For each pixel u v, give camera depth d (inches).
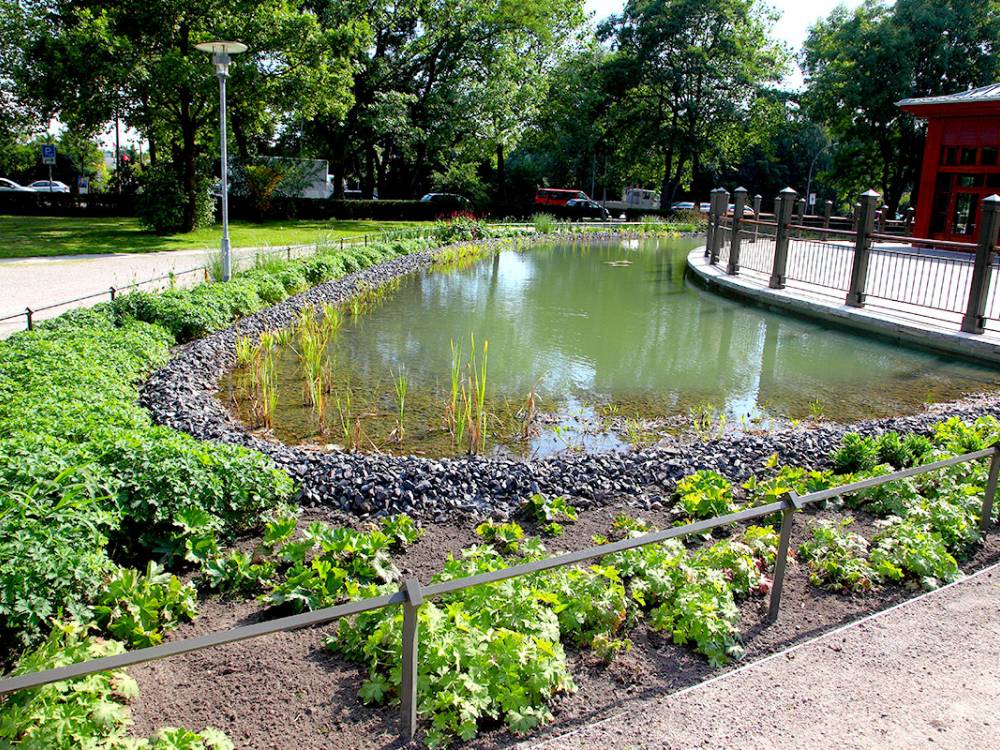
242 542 168.9
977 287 396.2
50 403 194.2
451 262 823.1
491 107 1270.9
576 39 1640.0
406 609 101.6
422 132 1279.5
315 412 290.2
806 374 366.3
